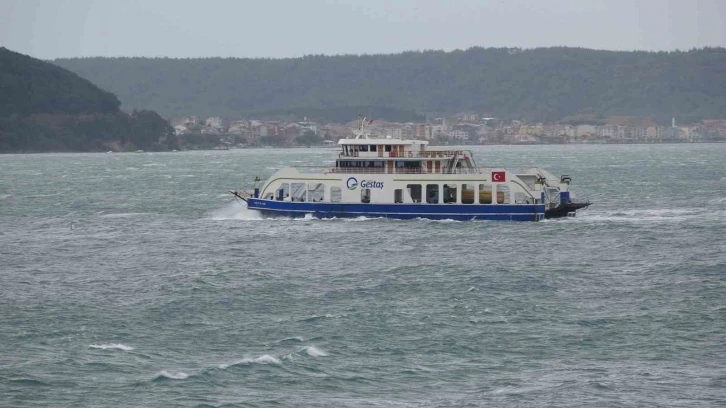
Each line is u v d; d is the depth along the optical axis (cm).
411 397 18225
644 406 17662
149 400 18025
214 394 18325
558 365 19950
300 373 19475
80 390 18512
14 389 18525
